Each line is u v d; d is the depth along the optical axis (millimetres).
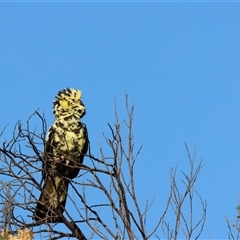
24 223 9180
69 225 9719
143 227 8531
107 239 8492
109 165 8867
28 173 9297
